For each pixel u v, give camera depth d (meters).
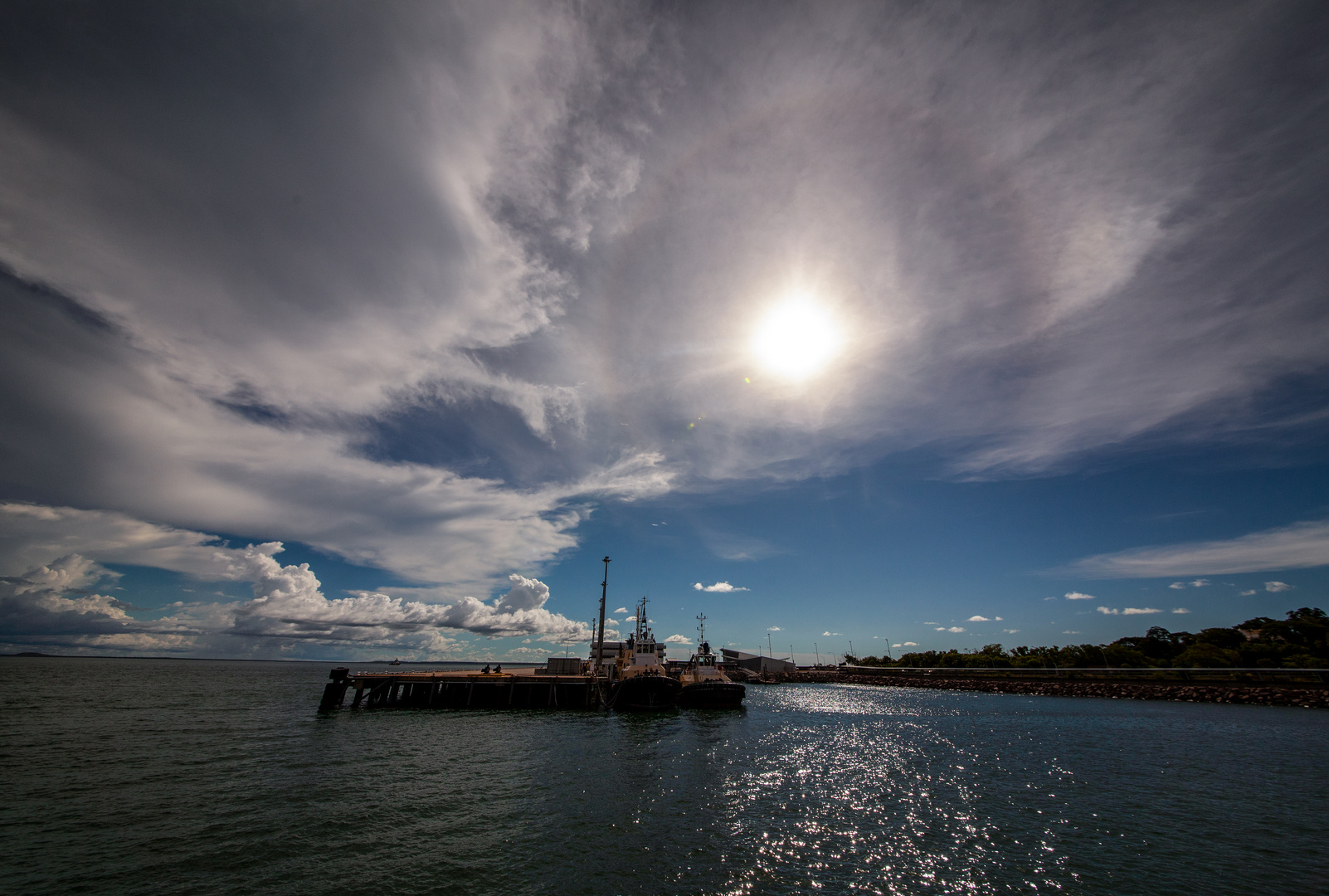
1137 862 17.70
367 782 26.52
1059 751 36.91
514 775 28.55
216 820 20.78
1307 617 95.31
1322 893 15.59
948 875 16.61
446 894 14.98
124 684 98.44
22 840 18.48
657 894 15.14
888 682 122.50
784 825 21.03
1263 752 35.69
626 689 60.19
